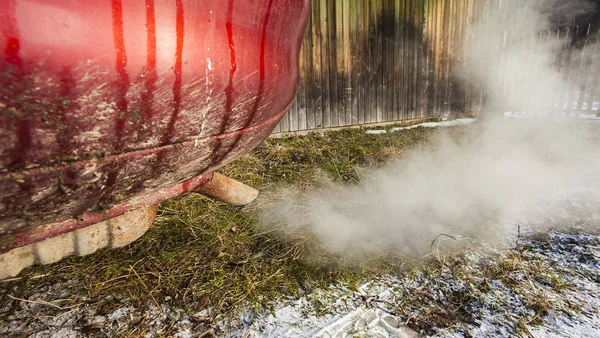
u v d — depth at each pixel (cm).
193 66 78
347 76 452
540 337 134
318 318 144
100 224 101
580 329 138
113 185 83
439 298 155
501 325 140
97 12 63
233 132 101
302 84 429
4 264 88
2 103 57
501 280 166
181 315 146
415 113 511
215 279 167
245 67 92
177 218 222
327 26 424
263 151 369
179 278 168
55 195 73
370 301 154
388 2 448
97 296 155
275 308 150
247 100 97
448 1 484
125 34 67
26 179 65
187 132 86
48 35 58
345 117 465
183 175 102
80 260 180
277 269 175
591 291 159
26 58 56
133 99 71
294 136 434
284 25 108
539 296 155
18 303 151
